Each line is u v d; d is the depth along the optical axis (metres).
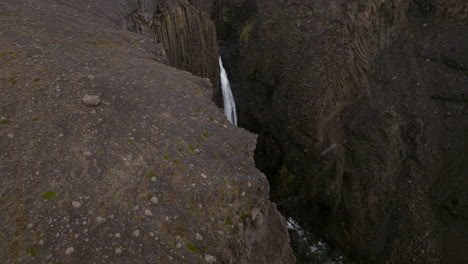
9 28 7.91
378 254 17.67
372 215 18.17
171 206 4.80
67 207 4.37
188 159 5.60
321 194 19.12
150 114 6.35
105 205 4.54
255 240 5.47
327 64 18.84
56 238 4.02
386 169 18.25
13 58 6.77
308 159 19.47
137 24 12.92
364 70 19.70
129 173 5.07
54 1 10.57
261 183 5.69
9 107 5.59
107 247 4.08
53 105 5.82
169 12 15.70
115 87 6.80
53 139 5.24
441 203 18.52
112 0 12.23
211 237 4.59
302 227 19.69
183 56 16.92
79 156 5.11
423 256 17.02
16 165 4.75
